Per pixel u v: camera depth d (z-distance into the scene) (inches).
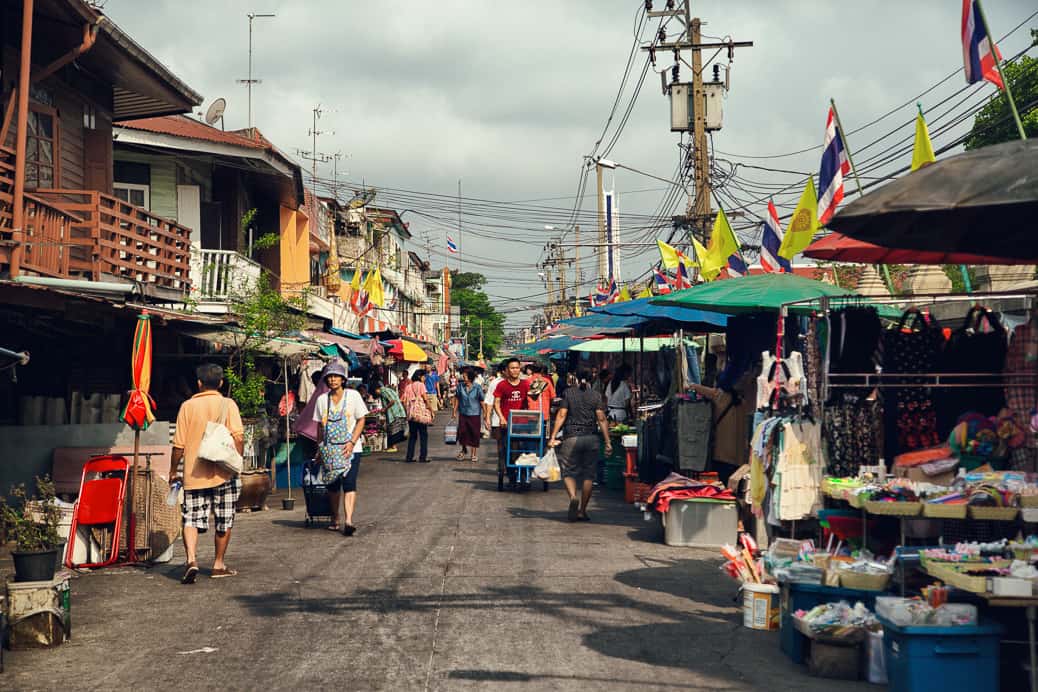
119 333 567.2
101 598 334.6
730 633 285.1
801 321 467.2
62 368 535.2
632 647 269.4
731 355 486.9
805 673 247.1
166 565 395.9
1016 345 312.3
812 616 247.1
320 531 485.4
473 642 273.7
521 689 231.3
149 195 861.8
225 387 654.5
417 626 292.4
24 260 506.9
